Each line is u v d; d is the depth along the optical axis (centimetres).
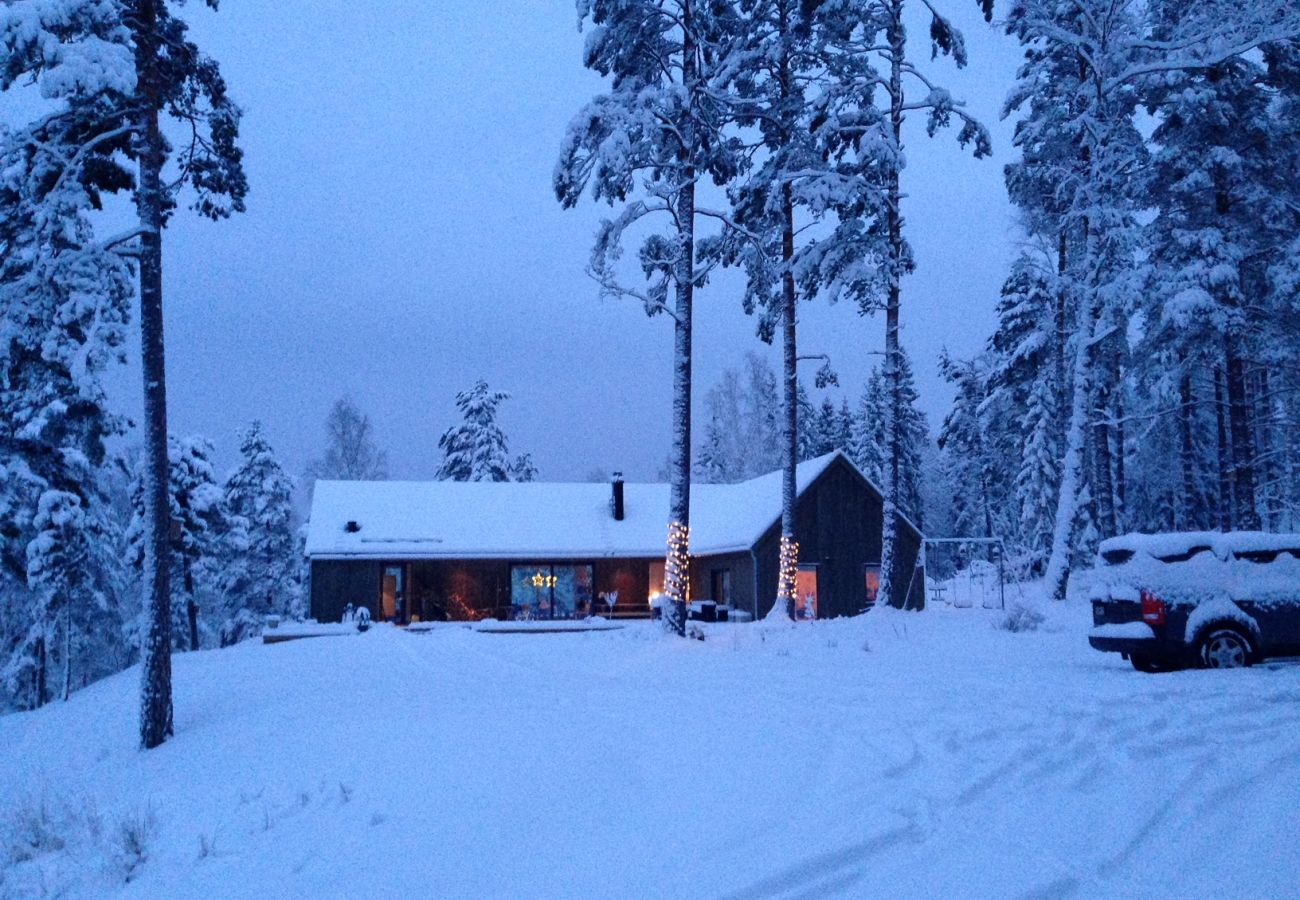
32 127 1423
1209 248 2486
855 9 2458
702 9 2281
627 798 687
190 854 724
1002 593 2780
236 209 1780
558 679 1547
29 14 1240
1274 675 1234
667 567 2219
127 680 2364
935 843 564
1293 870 519
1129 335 3050
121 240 1477
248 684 1878
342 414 7069
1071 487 2481
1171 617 1337
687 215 2248
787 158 2619
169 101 1652
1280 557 1367
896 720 939
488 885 535
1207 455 4172
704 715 1017
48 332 1420
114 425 2577
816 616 3709
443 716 1088
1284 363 2723
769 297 2800
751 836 577
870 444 6078
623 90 2198
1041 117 2977
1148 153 2759
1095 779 712
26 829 922
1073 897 488
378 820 701
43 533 3244
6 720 2259
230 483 5356
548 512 4278
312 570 3816
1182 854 550
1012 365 3975
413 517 4103
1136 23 2533
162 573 1485
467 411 5941
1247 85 2614
